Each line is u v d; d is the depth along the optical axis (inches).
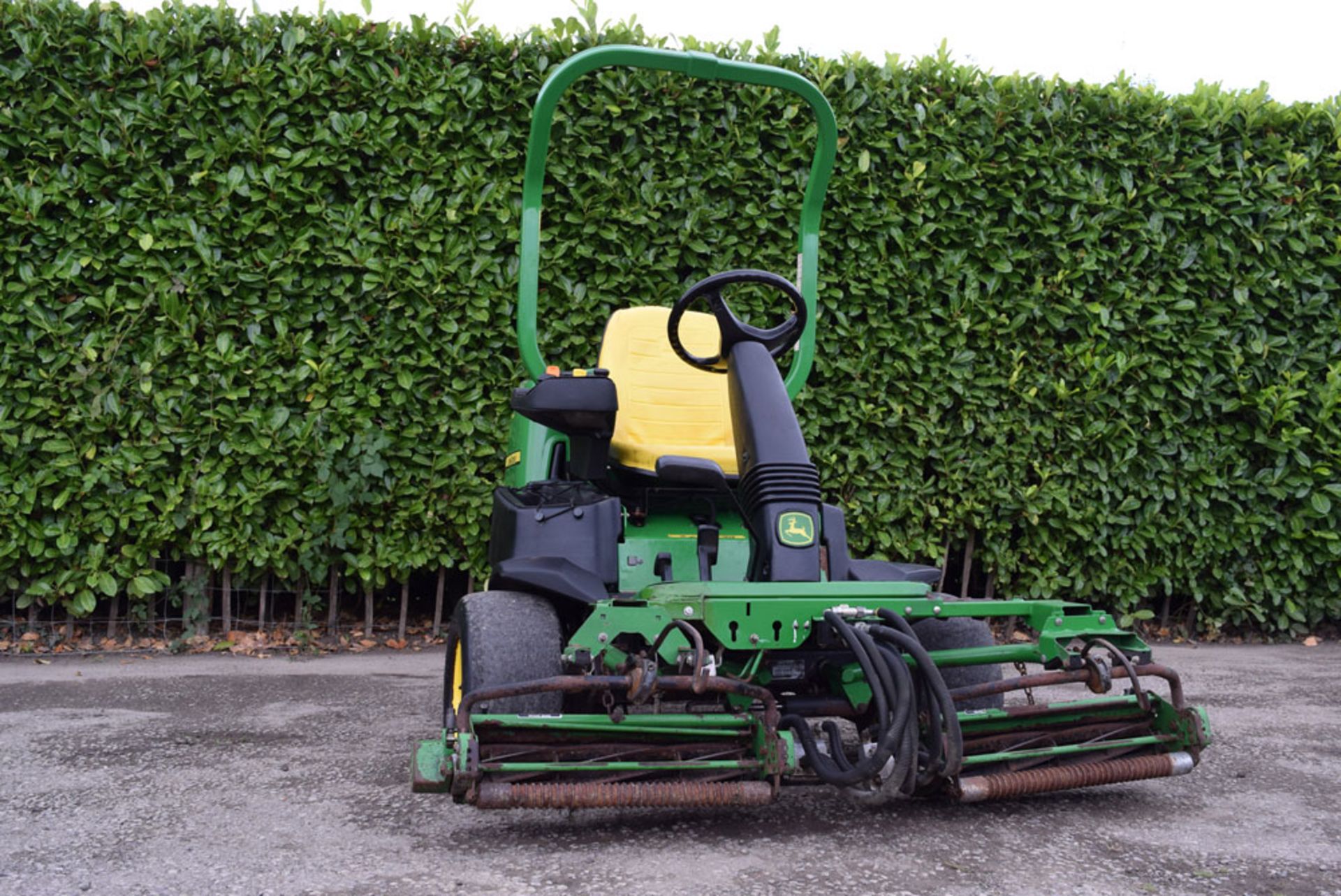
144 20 237.5
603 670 123.9
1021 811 131.9
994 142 270.8
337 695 202.1
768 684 139.9
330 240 244.7
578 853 115.0
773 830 123.2
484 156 251.4
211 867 110.9
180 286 238.4
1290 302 285.6
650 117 254.4
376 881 106.6
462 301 248.8
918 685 123.3
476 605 136.7
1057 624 130.8
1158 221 277.4
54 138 234.4
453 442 252.5
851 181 263.0
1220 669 245.3
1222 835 124.0
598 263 255.0
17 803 133.2
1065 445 276.1
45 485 235.0
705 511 158.7
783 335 149.6
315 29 246.2
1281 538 285.1
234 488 242.4
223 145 240.2
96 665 230.5
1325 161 286.7
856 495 268.8
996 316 270.2
